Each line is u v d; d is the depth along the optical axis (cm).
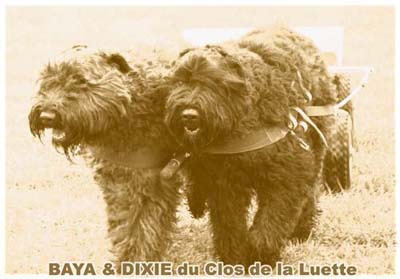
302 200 349
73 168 505
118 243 337
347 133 432
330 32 457
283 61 341
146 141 327
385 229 399
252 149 329
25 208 443
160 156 333
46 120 308
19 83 793
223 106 313
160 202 334
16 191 467
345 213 418
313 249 381
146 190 331
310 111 362
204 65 311
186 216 420
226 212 352
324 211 420
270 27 377
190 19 1096
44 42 1012
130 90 319
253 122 328
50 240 403
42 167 507
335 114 385
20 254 388
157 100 323
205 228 405
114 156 328
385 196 440
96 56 317
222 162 336
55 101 309
